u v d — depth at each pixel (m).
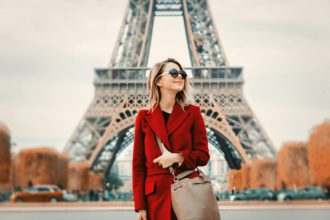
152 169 8.20
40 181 79.81
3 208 59.12
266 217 38.06
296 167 79.56
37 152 80.00
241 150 72.06
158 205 7.98
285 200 69.69
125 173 140.75
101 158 87.38
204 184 7.78
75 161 74.62
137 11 83.00
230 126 72.56
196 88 73.75
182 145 8.23
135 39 80.94
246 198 71.06
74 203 69.12
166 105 8.59
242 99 73.44
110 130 73.12
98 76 74.75
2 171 74.19
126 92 73.81
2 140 74.44
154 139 8.30
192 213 7.49
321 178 76.38
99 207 61.06
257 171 78.88
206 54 79.62
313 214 42.41
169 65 8.48
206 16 81.44
